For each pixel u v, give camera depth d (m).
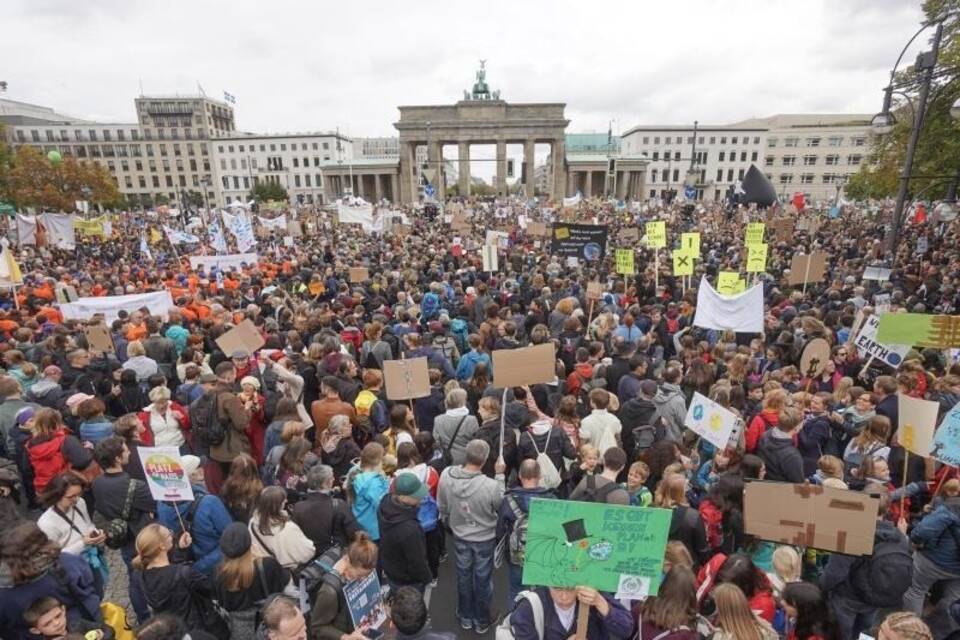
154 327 10.34
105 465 5.17
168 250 32.56
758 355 9.67
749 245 13.76
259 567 4.08
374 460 5.37
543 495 4.79
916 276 17.23
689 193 45.50
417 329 10.95
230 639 4.29
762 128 123.12
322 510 4.69
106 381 8.84
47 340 9.52
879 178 32.06
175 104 125.31
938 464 6.25
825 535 4.20
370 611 3.88
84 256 29.05
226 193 130.38
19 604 3.66
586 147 129.75
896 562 4.26
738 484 5.15
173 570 4.25
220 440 6.61
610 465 5.02
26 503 7.82
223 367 6.90
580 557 3.34
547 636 3.60
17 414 7.11
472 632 5.51
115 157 126.81
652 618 3.48
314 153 128.38
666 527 3.32
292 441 5.70
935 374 9.31
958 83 23.73
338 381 7.13
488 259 15.98
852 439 6.68
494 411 6.48
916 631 3.03
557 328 11.46
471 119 91.44
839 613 4.62
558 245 16.12
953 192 24.86
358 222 33.28
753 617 3.40
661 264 19.73
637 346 8.93
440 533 6.19
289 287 17.16
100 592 5.12
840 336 10.47
